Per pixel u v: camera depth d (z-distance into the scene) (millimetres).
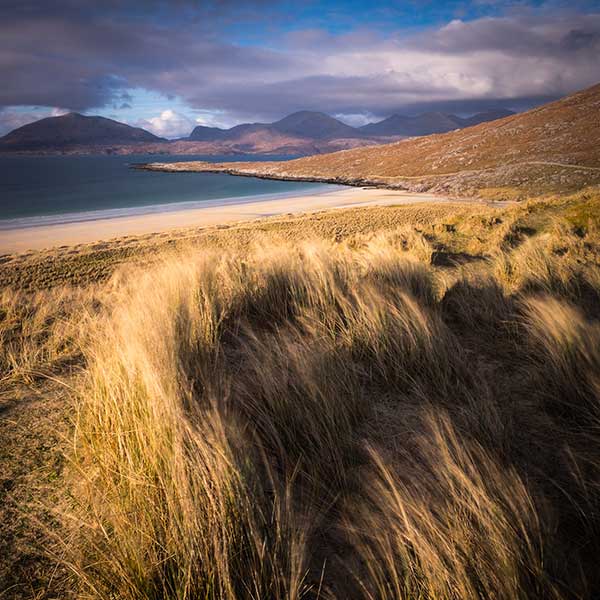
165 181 117875
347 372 2176
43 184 111062
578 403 1969
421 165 99375
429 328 2650
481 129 115625
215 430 1452
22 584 1216
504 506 1278
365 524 1325
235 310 3436
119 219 49312
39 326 4492
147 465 1442
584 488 1347
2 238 37156
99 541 1287
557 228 8445
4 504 1552
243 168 152750
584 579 1085
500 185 65250
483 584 1079
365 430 1861
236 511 1238
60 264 19438
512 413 1957
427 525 1214
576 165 64938
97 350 2721
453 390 2189
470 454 1523
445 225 12703
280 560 1178
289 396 1848
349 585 1155
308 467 1594
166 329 2469
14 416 2232
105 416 1841
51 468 1763
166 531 1200
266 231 28062
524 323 2975
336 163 126562
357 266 4859
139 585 1105
